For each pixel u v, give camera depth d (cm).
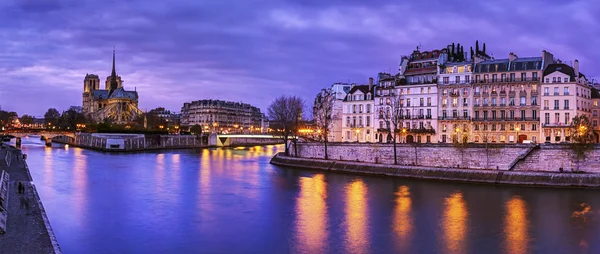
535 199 8094
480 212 7175
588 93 13688
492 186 9575
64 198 8244
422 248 5475
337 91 17550
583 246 5547
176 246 5538
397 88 15150
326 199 8262
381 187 9562
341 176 11381
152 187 9631
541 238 5847
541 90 12900
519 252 5344
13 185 8238
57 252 4484
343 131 16550
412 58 16150
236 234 6034
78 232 6050
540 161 10012
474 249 5438
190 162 15400
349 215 7044
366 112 16050
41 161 14825
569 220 6669
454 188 9369
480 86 13725
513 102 13288
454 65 14250
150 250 5381
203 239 5819
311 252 5350
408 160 11775
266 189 9362
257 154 19838
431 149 11406
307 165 13212
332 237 5903
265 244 5631
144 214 7075
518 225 6425
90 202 7931
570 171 9606
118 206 7631
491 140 13538
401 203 7888
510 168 10238
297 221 6681
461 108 14000
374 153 12462
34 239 4897
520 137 13175
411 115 14800
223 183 10212
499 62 13688
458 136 13938
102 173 11931
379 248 5475
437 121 14300
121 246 5509
